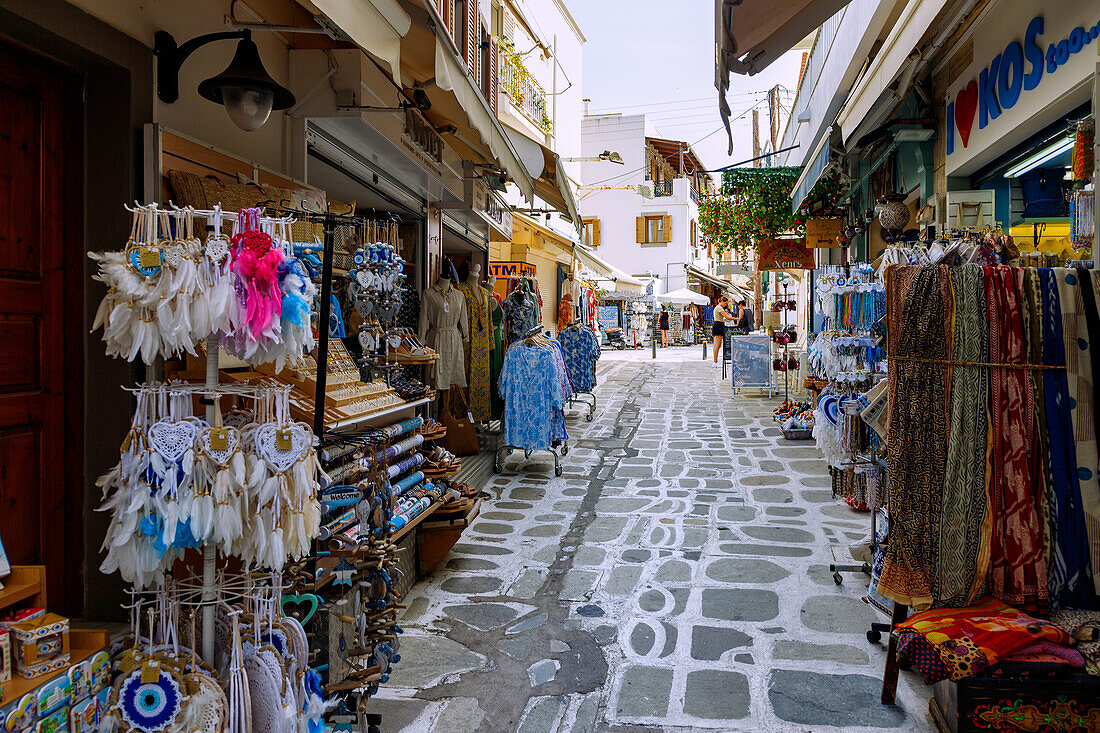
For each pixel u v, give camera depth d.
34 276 2.82
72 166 2.99
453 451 7.98
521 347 7.68
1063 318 2.99
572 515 6.30
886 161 8.36
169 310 2.02
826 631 3.91
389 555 3.37
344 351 3.91
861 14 5.71
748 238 12.81
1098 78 3.22
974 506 2.96
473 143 7.02
